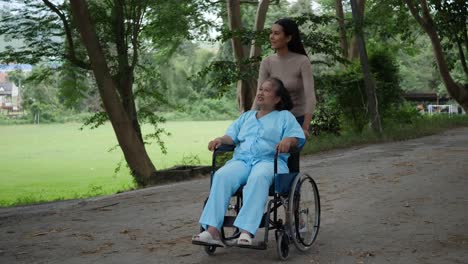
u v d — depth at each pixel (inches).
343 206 268.8
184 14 804.0
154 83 827.4
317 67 1274.6
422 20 959.0
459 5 958.4
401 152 492.7
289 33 207.2
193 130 2475.4
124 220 273.7
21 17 689.6
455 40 1008.2
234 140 196.1
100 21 722.8
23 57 702.5
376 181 338.0
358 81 671.8
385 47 756.0
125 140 671.8
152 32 796.0
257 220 173.6
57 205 427.5
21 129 3100.4
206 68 679.7
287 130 189.2
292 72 207.6
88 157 1531.7
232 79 660.1
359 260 182.7
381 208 260.4
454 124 845.2
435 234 211.3
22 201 689.0
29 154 1647.4
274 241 213.6
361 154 500.4
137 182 679.1
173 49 915.4
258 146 189.2
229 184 180.2
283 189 180.5
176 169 596.4
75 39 723.4
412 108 850.8
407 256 184.9
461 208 252.4
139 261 192.4
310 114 203.3
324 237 213.6
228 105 3489.2
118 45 746.8
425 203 266.5
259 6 817.5
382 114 696.4
